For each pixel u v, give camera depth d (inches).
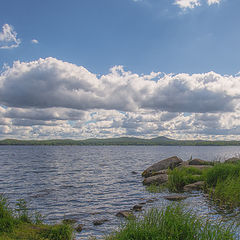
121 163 2079.2
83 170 1457.9
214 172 690.8
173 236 242.5
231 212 430.3
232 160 930.7
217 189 565.0
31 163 2068.2
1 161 2317.9
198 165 1019.9
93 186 856.3
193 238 241.1
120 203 586.9
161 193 673.6
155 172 1008.9
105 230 382.6
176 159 1127.0
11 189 800.9
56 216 477.7
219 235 239.6
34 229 327.0
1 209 359.9
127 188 800.3
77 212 507.8
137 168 1601.9
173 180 754.8
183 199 560.7
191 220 270.8
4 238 283.0
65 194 709.3
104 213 493.7
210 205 486.6
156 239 236.5
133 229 262.7
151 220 286.5
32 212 505.0
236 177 598.9
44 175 1206.3
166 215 277.9
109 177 1113.4
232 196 493.4
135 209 490.9
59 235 314.5
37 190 778.8
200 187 685.3
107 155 3762.3
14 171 1401.3
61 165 1849.2
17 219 358.0
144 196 650.8
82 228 394.6
